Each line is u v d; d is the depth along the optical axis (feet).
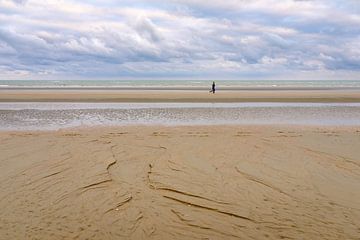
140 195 22.43
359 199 22.26
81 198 21.70
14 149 33.63
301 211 20.39
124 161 29.81
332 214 20.02
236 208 20.67
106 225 18.35
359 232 17.87
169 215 19.72
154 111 72.84
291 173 27.17
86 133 44.14
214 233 17.74
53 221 18.61
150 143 37.19
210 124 55.26
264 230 18.08
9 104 86.22
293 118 64.18
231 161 30.22
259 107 82.58
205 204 21.16
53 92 128.98
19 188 23.11
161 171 27.14
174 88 178.70
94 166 28.09
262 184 24.67
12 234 17.10
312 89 177.37
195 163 29.40
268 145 36.73
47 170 26.91
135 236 17.30
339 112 74.43
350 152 33.94
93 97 104.06
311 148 35.45
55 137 40.42
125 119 60.90
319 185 24.68
